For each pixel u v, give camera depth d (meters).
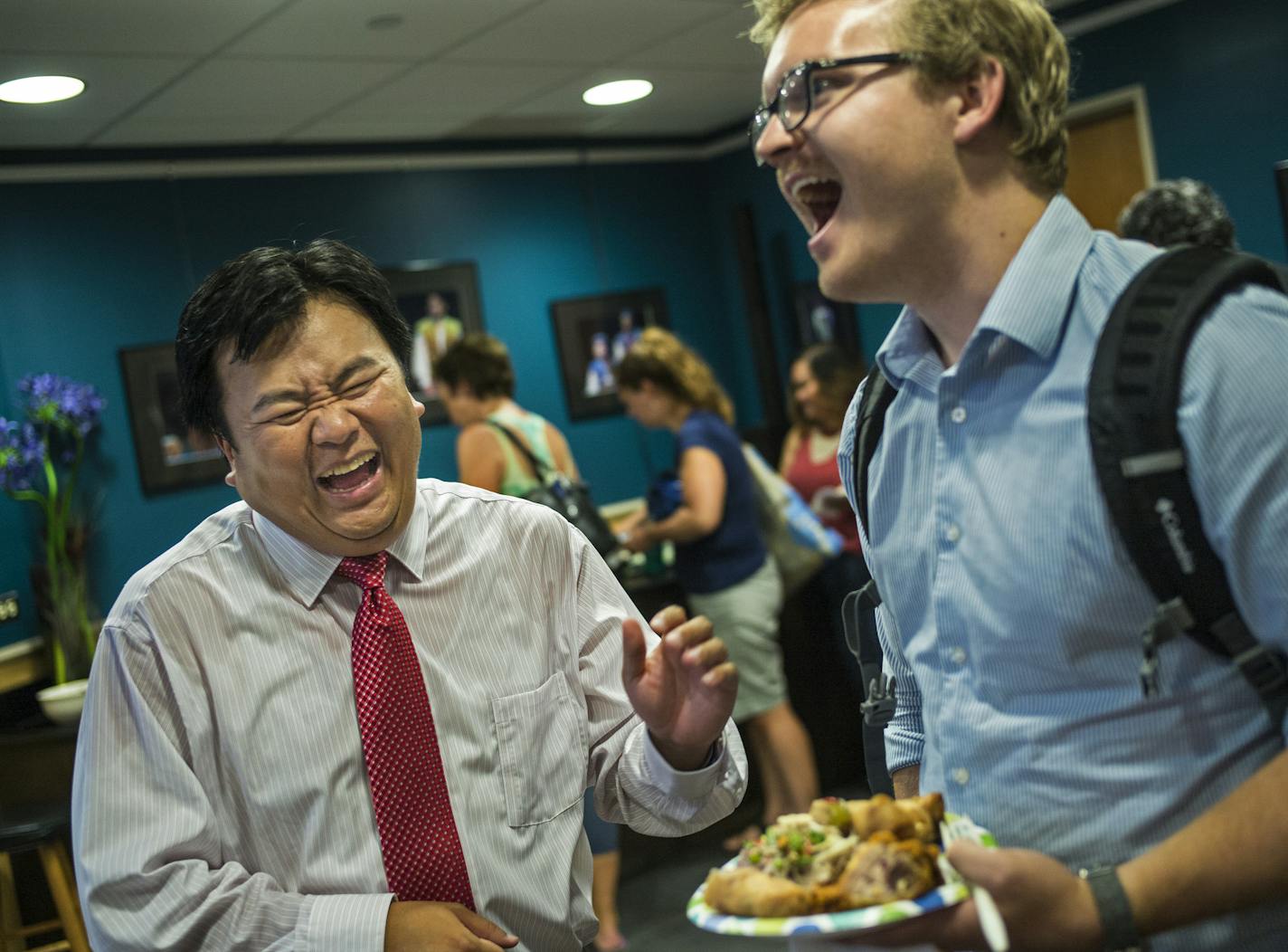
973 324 1.05
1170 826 0.96
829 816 1.01
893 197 0.99
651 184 6.22
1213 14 4.47
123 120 4.27
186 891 1.29
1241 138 4.47
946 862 0.97
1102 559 0.95
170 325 4.76
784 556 3.98
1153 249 1.02
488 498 1.55
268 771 1.36
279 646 1.39
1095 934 0.87
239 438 1.35
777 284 6.21
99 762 1.35
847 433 1.25
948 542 1.06
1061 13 4.92
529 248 5.79
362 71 4.09
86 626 4.22
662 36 4.23
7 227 4.41
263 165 5.00
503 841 1.41
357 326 1.37
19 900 3.75
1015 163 1.02
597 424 5.96
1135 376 0.92
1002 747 1.03
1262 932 0.96
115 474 4.58
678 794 1.35
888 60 0.97
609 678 1.54
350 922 1.27
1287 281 1.08
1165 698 0.96
